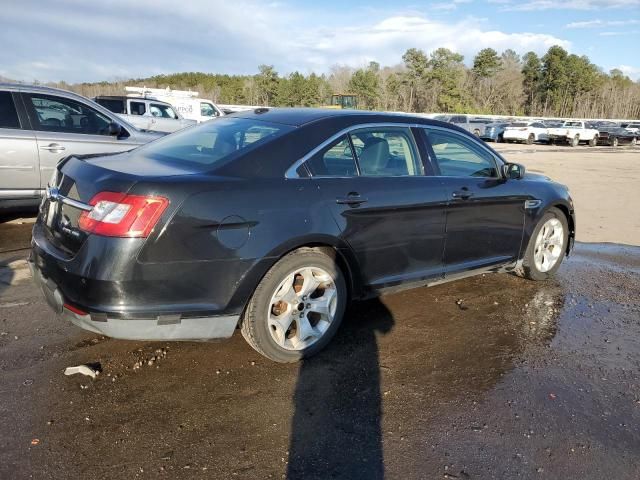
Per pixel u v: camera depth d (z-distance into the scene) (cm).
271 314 335
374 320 426
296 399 310
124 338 295
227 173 320
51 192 346
